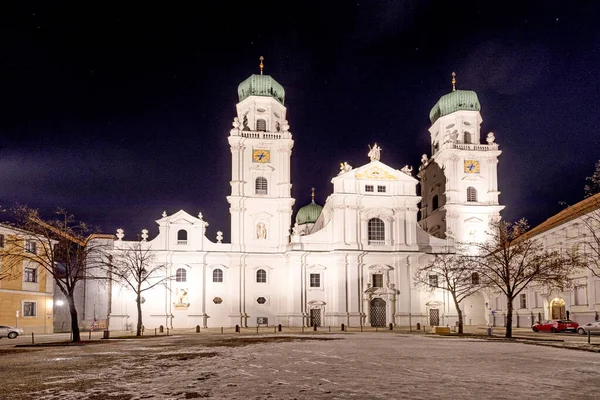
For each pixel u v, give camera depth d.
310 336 55.12
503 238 63.44
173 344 42.59
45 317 69.62
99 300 86.44
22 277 66.06
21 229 55.56
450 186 93.69
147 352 34.50
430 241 91.06
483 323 90.62
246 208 90.75
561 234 70.50
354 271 87.69
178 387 19.08
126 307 85.19
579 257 59.69
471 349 35.62
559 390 18.14
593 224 62.59
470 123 97.50
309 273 88.75
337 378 20.94
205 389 18.53
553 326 61.56
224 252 88.38
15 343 48.06
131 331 74.81
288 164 92.44
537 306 75.88
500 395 17.16
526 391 17.92
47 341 50.56
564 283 61.22
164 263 85.62
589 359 28.64
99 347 40.12
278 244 90.50
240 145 91.75
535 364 25.97
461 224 93.25
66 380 21.33
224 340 47.88
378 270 88.19
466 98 98.12
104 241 86.56
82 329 83.50
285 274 89.19
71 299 48.03
